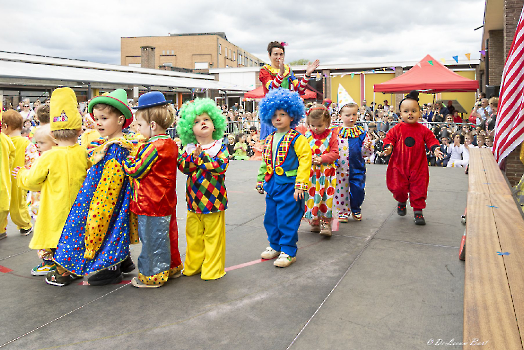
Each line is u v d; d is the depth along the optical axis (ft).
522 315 4.80
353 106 15.67
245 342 7.55
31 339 7.86
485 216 8.93
